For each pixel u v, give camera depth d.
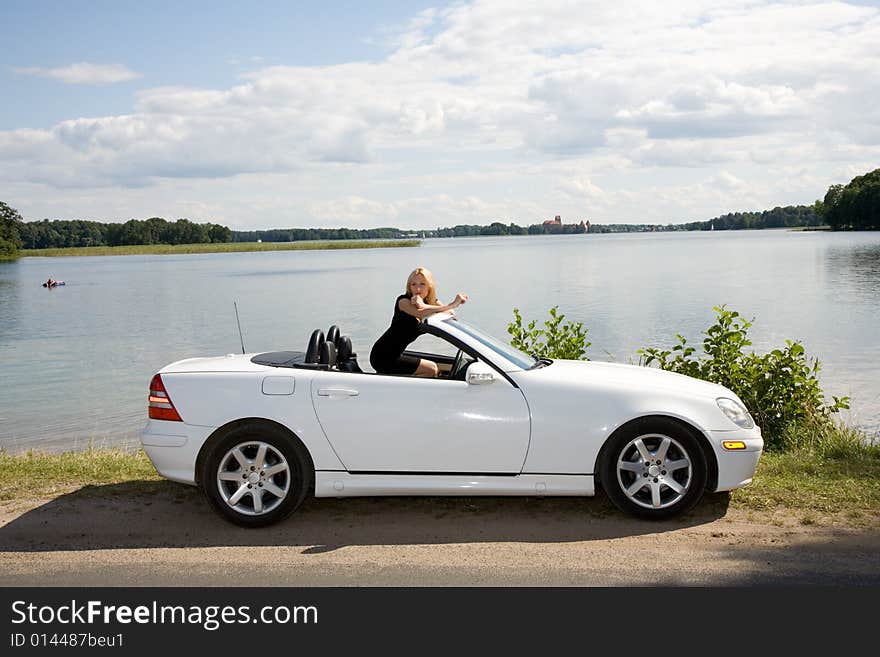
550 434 5.43
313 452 5.45
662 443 5.45
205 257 174.62
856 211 182.25
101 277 78.12
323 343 5.86
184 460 5.50
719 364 10.00
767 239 162.50
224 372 5.61
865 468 6.90
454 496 5.68
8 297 49.59
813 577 4.48
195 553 5.04
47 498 6.25
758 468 6.94
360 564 4.80
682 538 5.16
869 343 19.19
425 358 6.05
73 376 17.89
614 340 20.73
